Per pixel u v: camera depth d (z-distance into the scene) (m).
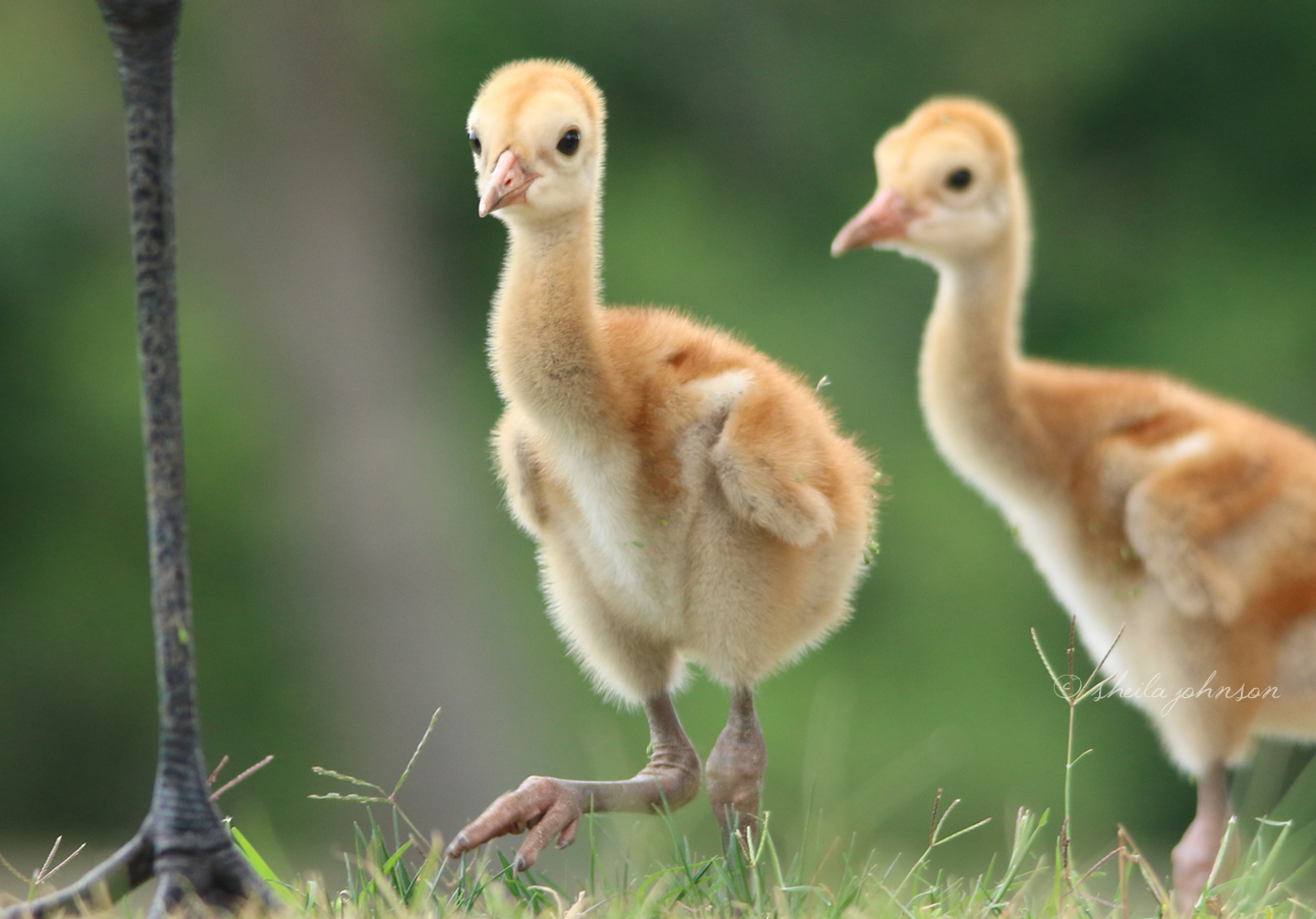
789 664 6.26
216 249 17.86
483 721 17.06
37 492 18.80
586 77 6.41
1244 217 18.34
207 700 17.64
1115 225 18.44
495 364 6.11
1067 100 18.53
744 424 5.75
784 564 5.88
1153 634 7.48
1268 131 18.44
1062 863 5.69
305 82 17.72
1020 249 8.38
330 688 17.27
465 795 16.88
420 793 16.97
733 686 6.04
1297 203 18.36
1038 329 18.34
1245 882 6.07
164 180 4.61
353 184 17.89
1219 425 7.67
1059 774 16.52
